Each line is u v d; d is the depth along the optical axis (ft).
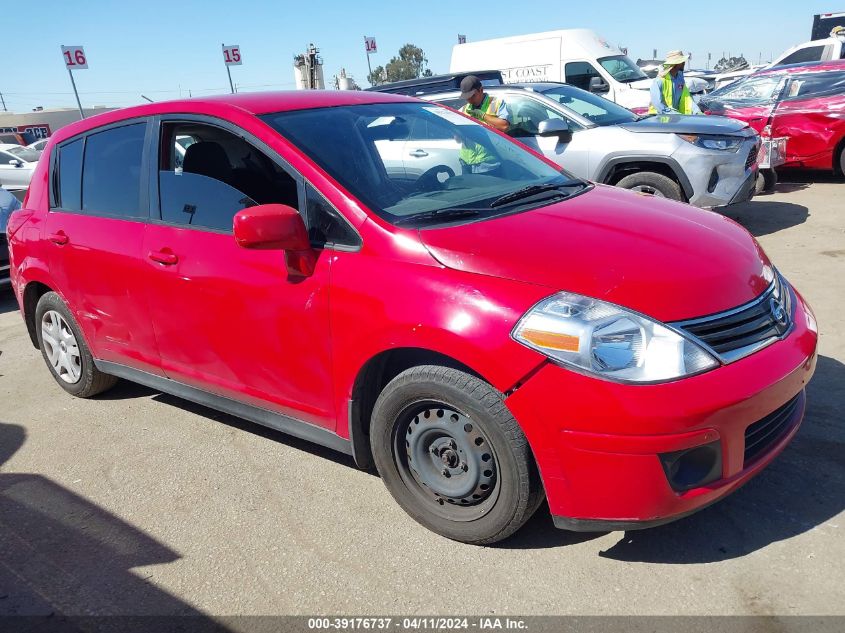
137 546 9.91
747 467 8.17
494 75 33.45
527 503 8.42
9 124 144.77
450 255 8.70
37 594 9.09
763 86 34.53
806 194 31.17
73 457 12.70
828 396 12.11
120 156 12.68
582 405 7.61
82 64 58.03
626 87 42.11
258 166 10.55
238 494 10.99
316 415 10.28
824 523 9.00
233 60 54.75
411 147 11.28
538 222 9.48
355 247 9.43
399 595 8.49
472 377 8.37
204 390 11.95
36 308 15.23
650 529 9.27
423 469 9.31
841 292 17.40
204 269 10.90
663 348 7.64
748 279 8.73
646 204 10.73
